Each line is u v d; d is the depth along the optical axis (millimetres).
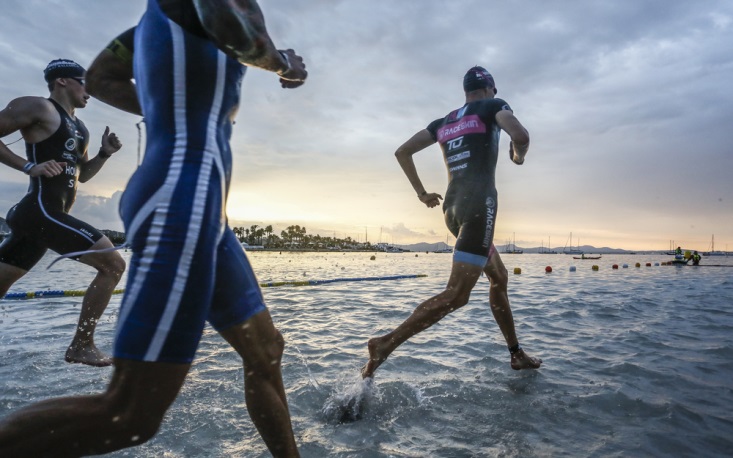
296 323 5461
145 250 1164
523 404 2678
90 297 3238
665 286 11633
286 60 1417
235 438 2119
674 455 2062
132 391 1153
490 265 3254
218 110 1298
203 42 1269
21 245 3186
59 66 3236
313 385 2961
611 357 3812
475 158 3090
